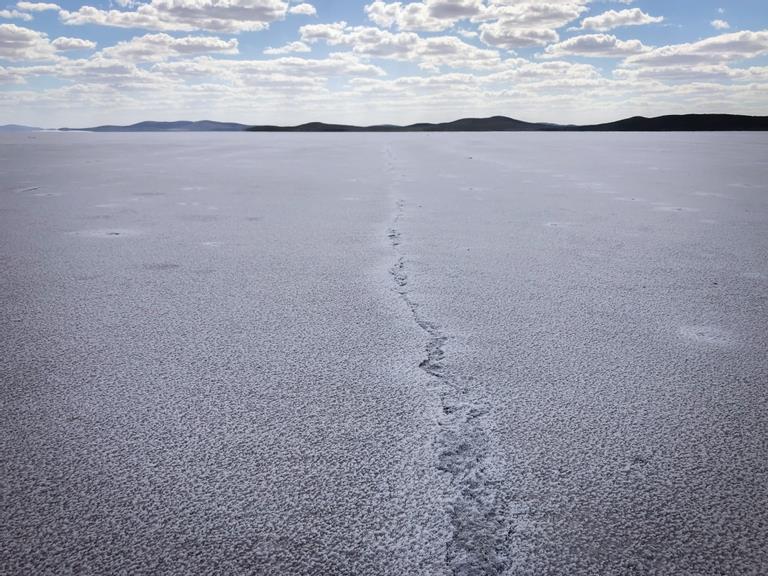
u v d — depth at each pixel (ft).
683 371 7.11
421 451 5.35
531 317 9.10
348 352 7.70
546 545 4.17
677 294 10.34
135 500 4.66
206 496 4.70
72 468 5.09
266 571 3.91
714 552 4.13
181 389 6.59
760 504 4.64
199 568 3.94
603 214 19.38
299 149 69.46
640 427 5.79
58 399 6.35
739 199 23.26
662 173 35.91
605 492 4.77
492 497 4.70
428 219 18.33
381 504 4.60
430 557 4.05
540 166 42.01
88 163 44.73
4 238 15.20
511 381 6.82
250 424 5.83
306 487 4.82
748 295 10.29
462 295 10.25
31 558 4.04
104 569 3.94
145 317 9.06
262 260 12.88
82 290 10.52
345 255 13.37
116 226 17.02
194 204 21.65
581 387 6.66
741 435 5.65
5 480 4.92
